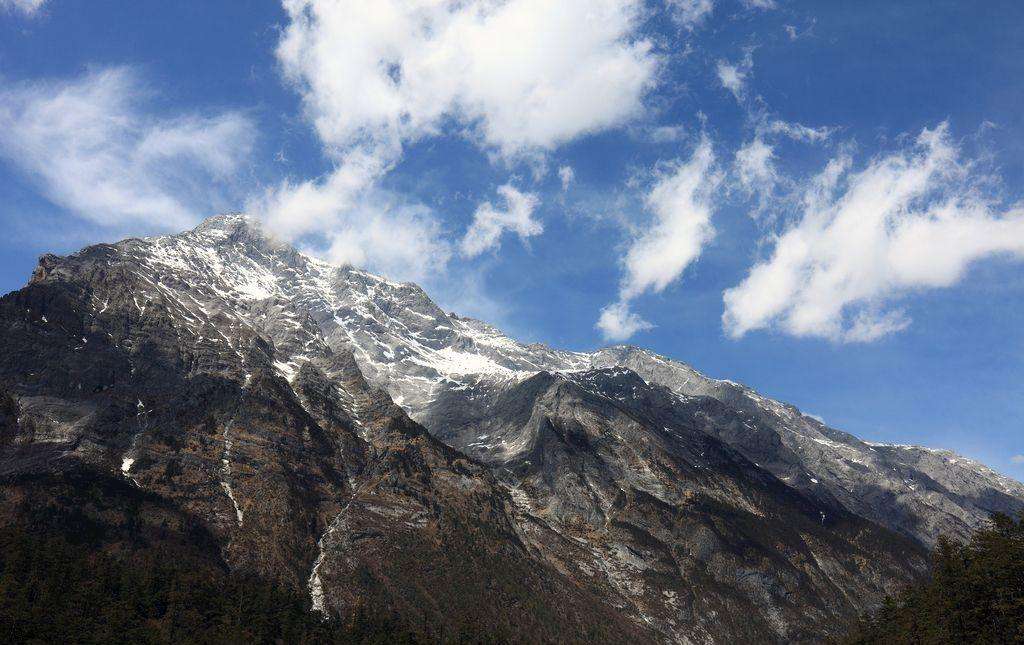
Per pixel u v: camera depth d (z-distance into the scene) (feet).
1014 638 615.98
